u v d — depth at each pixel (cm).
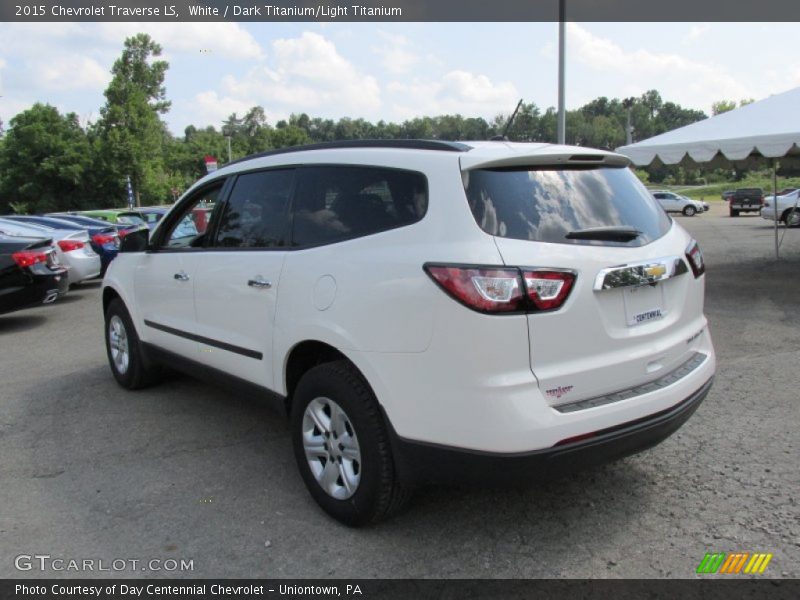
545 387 261
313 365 352
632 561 284
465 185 276
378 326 282
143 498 352
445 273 260
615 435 272
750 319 757
